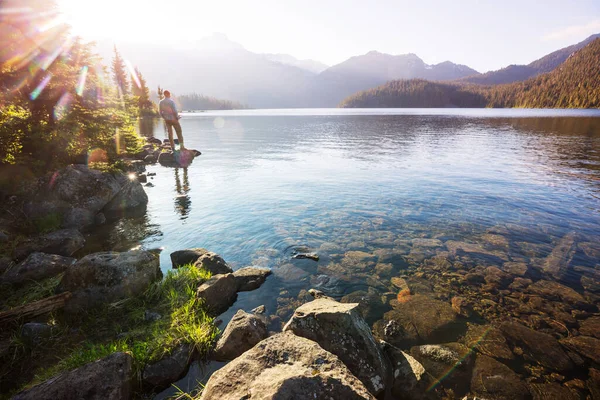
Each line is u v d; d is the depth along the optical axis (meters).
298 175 17.28
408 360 4.62
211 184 15.51
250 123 68.69
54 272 6.98
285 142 33.16
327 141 33.91
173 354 4.71
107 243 8.95
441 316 5.74
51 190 10.35
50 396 3.51
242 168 19.36
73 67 13.36
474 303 6.12
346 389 3.37
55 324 5.44
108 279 6.11
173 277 6.89
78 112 13.20
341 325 4.70
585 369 4.51
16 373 4.41
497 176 16.75
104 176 11.88
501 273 7.22
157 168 19.62
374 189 14.36
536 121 65.38
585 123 57.06
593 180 15.68
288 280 7.06
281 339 4.28
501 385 4.25
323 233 9.55
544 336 5.18
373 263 7.75
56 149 11.84
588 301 6.14
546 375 4.42
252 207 11.96
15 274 6.56
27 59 11.85
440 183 15.36
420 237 9.23
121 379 3.92
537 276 7.09
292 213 11.27
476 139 34.41
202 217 10.98
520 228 9.82
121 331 5.35
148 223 10.48
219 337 5.25
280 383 3.29
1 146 10.21
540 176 16.66
